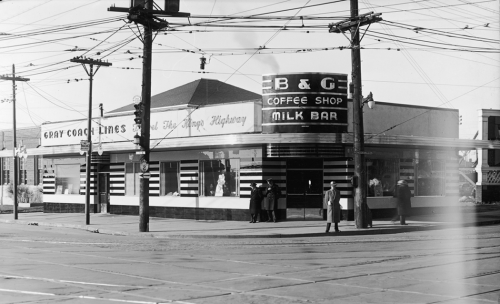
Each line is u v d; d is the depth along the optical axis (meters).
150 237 26.23
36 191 55.22
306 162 31.80
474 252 18.64
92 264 16.56
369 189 32.78
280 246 21.56
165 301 11.23
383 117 32.84
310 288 12.48
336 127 30.16
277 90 30.19
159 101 38.38
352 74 27.36
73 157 42.72
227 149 32.88
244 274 14.54
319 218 31.66
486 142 35.28
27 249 20.67
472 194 46.72
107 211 41.09
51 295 11.88
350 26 26.22
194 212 34.34
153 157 36.62
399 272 14.61
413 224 29.12
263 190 31.33
